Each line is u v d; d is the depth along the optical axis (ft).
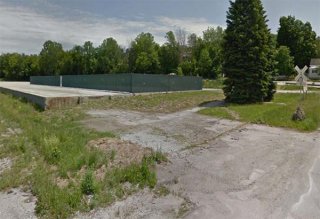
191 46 254.47
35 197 17.83
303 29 221.46
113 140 29.94
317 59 223.92
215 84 141.69
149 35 247.29
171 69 232.73
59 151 24.50
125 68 250.37
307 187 19.49
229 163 24.48
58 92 78.43
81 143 28.04
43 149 25.96
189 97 81.05
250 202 17.38
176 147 29.12
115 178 19.85
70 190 18.19
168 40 241.55
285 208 16.61
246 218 15.53
